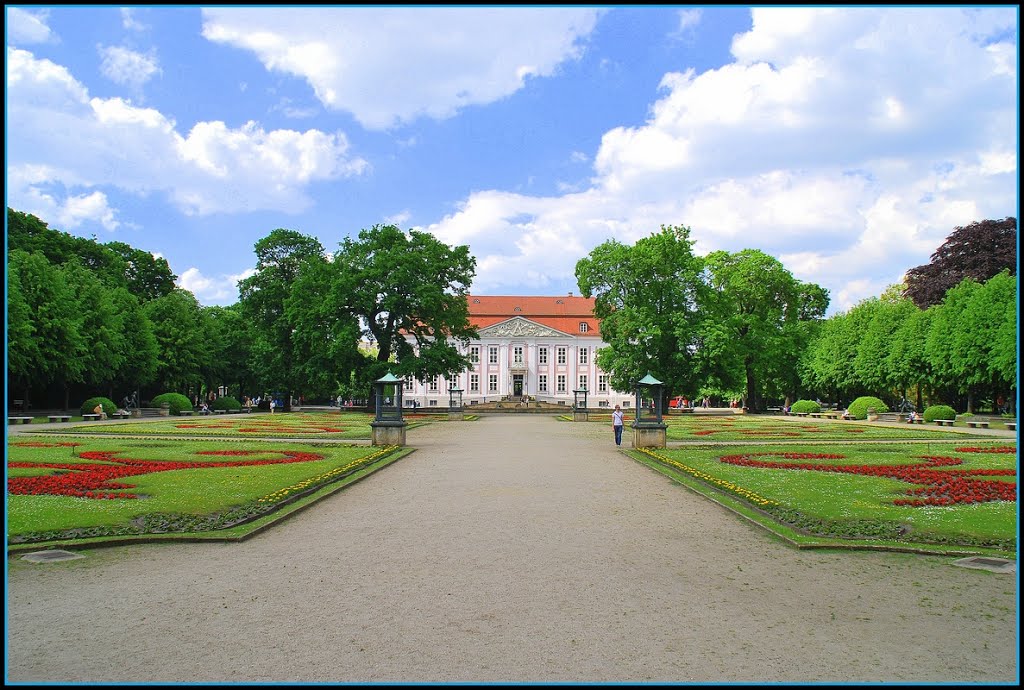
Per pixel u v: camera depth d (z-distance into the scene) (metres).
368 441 30.31
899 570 9.25
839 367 68.44
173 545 10.56
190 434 33.53
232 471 18.58
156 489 15.27
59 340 48.84
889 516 12.71
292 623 7.18
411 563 9.57
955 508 13.51
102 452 23.31
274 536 11.24
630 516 13.09
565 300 117.50
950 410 48.91
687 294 62.25
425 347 64.81
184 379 68.19
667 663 6.20
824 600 7.99
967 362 50.97
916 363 58.59
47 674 5.92
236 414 64.56
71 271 55.94
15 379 48.06
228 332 81.19
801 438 33.28
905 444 29.44
